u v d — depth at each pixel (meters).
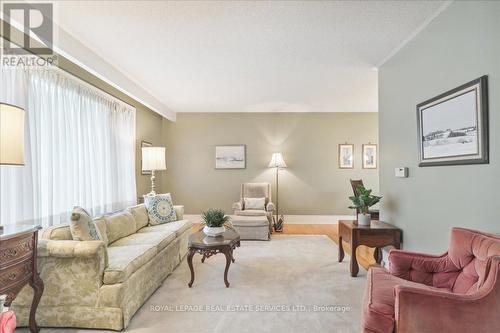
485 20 1.87
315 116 6.19
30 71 2.55
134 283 2.21
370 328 1.43
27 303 2.01
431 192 2.46
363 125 6.20
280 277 2.99
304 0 2.14
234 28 2.56
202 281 2.89
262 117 6.22
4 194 2.29
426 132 2.49
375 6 2.23
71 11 2.25
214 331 1.98
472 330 1.29
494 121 1.81
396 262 1.92
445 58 2.27
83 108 3.38
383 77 3.41
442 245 2.31
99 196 3.68
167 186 6.21
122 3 2.15
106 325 2.00
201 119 6.23
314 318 2.14
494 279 1.29
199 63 3.40
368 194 3.16
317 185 6.19
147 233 3.24
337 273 3.11
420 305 1.33
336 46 2.95
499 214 1.77
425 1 2.17
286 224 6.04
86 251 1.96
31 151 2.54
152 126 5.72
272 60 3.32
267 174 6.20
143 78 3.95
